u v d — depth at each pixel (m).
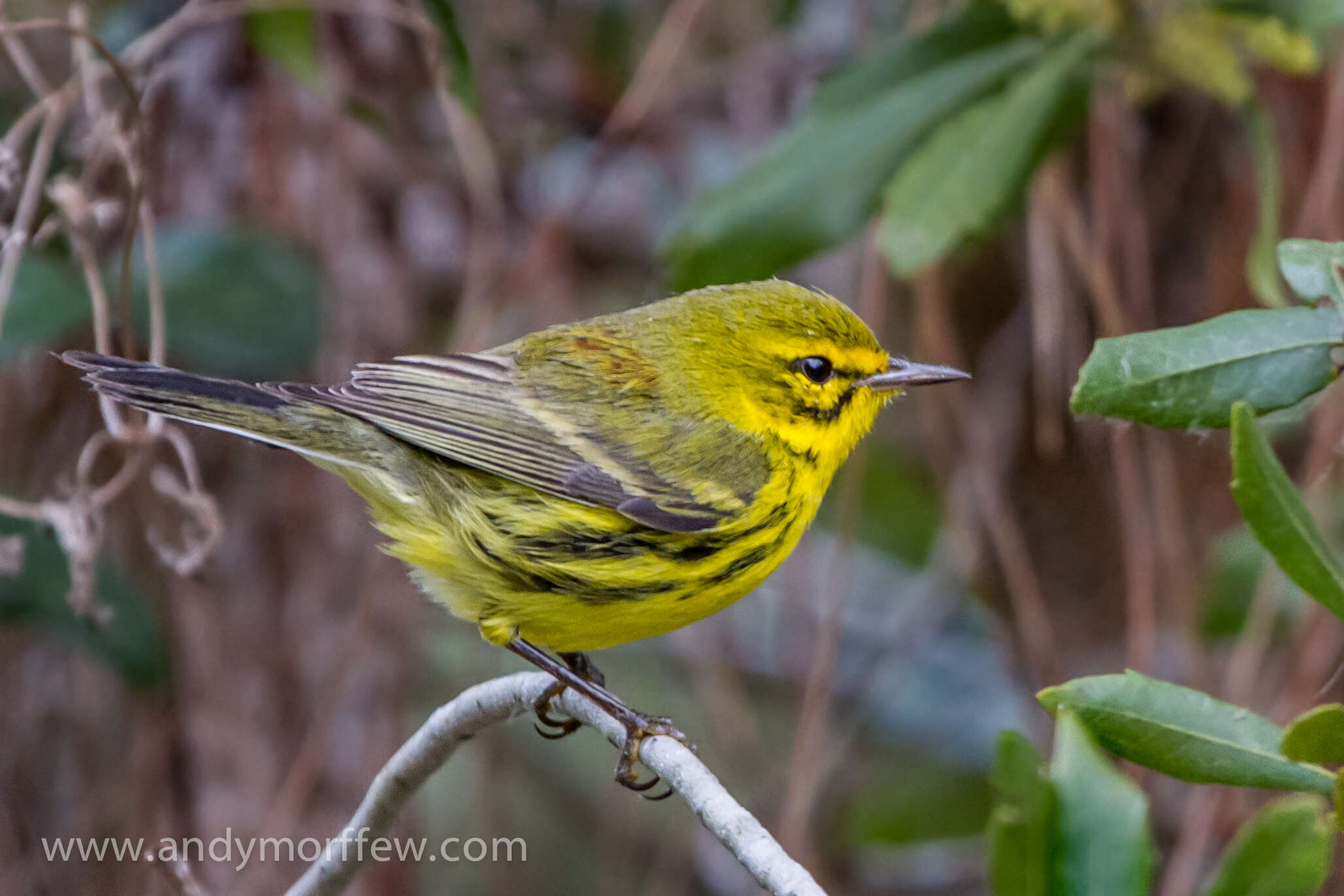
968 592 12.86
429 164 12.47
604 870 12.71
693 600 8.49
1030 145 8.99
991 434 11.62
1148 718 5.14
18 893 11.47
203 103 11.27
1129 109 10.72
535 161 13.49
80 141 10.05
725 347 8.70
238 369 10.45
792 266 9.47
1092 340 11.46
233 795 11.59
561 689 7.88
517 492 8.29
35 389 11.06
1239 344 5.69
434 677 13.07
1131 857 4.42
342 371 11.76
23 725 11.71
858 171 9.40
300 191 11.55
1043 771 4.52
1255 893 4.70
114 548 11.31
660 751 6.23
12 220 9.91
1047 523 12.02
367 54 11.80
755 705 13.31
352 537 11.88
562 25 13.43
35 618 10.23
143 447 8.77
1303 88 10.80
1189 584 11.03
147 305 9.99
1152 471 11.03
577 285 13.39
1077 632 12.08
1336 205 10.05
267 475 11.67
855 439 9.10
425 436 8.20
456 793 13.04
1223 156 11.33
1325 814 4.72
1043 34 9.49
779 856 5.54
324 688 11.72
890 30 12.40
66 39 11.40
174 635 11.50
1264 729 5.12
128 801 11.55
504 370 8.62
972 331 11.87
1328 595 4.85
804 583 13.45
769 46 12.96
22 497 10.84
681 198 13.22
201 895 7.65
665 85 13.06
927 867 13.37
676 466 8.39
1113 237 10.93
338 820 11.69
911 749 13.70
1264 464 4.89
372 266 11.93
